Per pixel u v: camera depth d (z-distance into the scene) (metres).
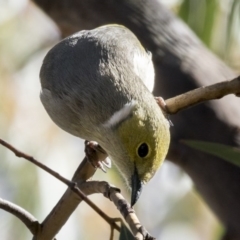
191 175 9.93
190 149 9.75
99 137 9.11
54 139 14.09
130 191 8.88
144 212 15.20
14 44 14.85
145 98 8.66
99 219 14.10
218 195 9.66
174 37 10.77
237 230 9.48
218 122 9.71
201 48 10.84
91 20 11.55
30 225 7.54
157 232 15.09
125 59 9.33
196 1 11.95
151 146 8.67
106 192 7.12
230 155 7.86
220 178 9.59
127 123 8.66
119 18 11.11
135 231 6.27
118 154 8.91
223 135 9.64
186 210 15.16
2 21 14.87
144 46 10.70
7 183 13.46
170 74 10.36
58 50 9.72
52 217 7.56
